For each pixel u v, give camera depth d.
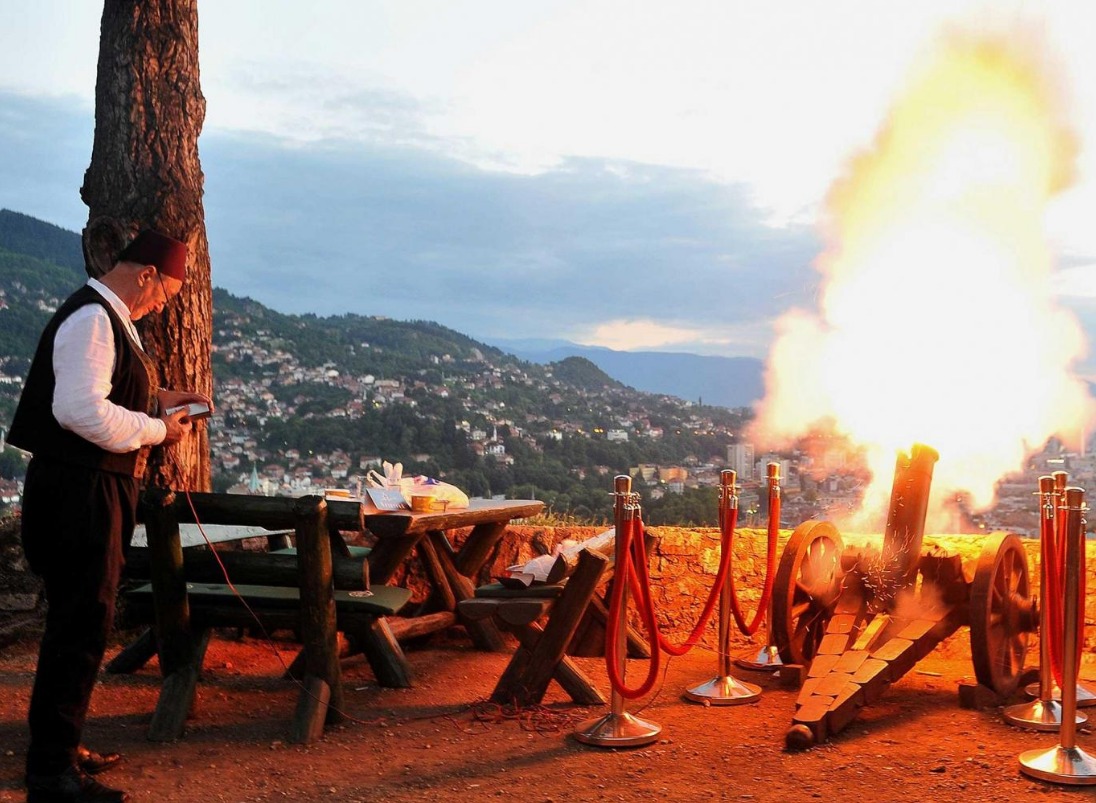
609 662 4.36
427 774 3.93
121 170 6.11
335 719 4.53
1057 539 4.38
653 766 4.04
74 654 3.57
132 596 4.88
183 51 6.22
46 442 3.55
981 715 4.75
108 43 6.17
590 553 4.71
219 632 6.19
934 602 5.13
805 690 4.56
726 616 5.15
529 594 4.83
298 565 4.41
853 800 3.65
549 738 4.39
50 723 3.55
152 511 4.31
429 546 5.96
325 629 4.46
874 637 4.89
